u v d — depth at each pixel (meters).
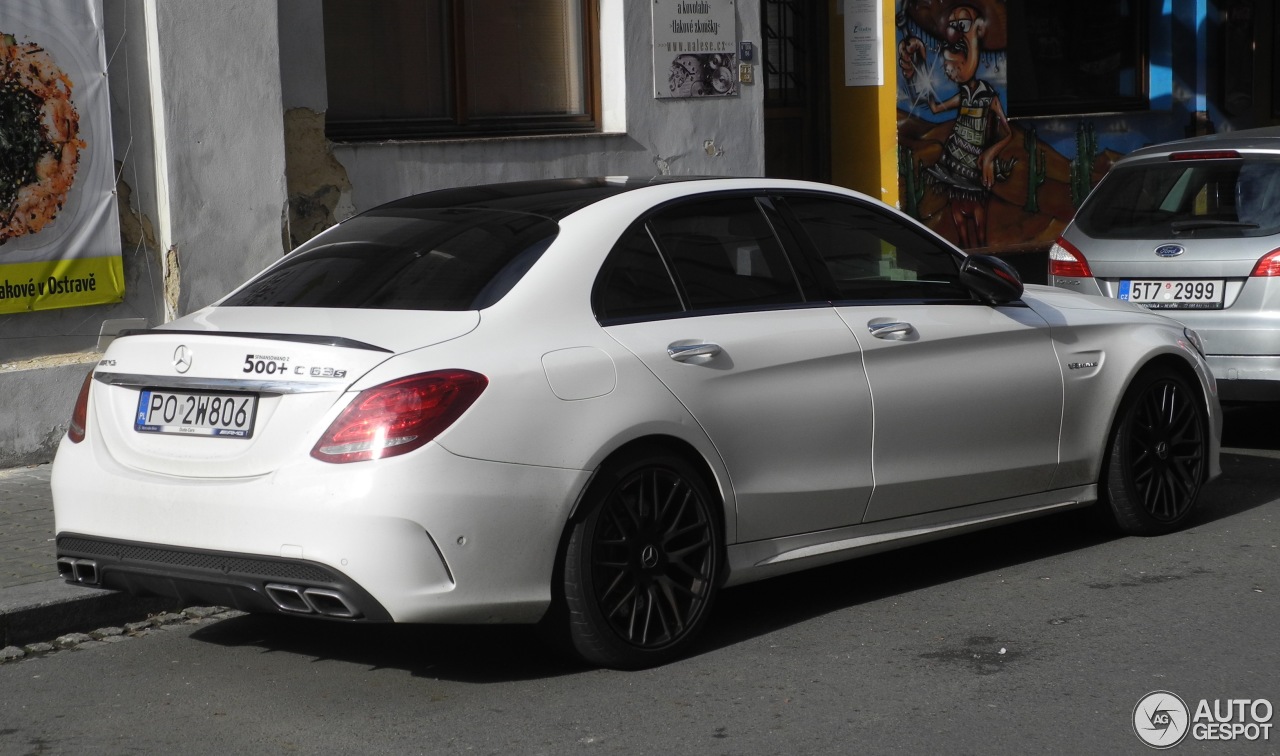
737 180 5.63
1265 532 6.71
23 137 7.90
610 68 10.90
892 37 12.90
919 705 4.52
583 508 4.70
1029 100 14.97
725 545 5.14
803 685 4.74
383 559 4.29
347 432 4.33
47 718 4.61
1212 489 7.68
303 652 5.26
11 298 7.95
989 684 4.71
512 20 10.62
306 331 4.62
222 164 8.64
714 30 11.30
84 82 8.14
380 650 5.26
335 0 9.68
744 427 5.13
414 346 4.49
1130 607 5.55
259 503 4.38
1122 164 8.70
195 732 4.45
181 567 4.55
